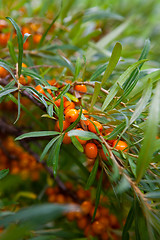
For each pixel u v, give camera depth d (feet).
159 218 0.58
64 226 0.88
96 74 0.76
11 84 0.69
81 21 1.12
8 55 0.96
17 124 0.94
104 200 0.90
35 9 1.24
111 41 1.15
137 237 0.62
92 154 0.64
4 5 1.07
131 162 0.61
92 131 0.65
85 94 0.76
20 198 0.96
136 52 1.05
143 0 1.58
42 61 1.04
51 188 1.04
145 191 0.64
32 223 0.45
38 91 0.69
